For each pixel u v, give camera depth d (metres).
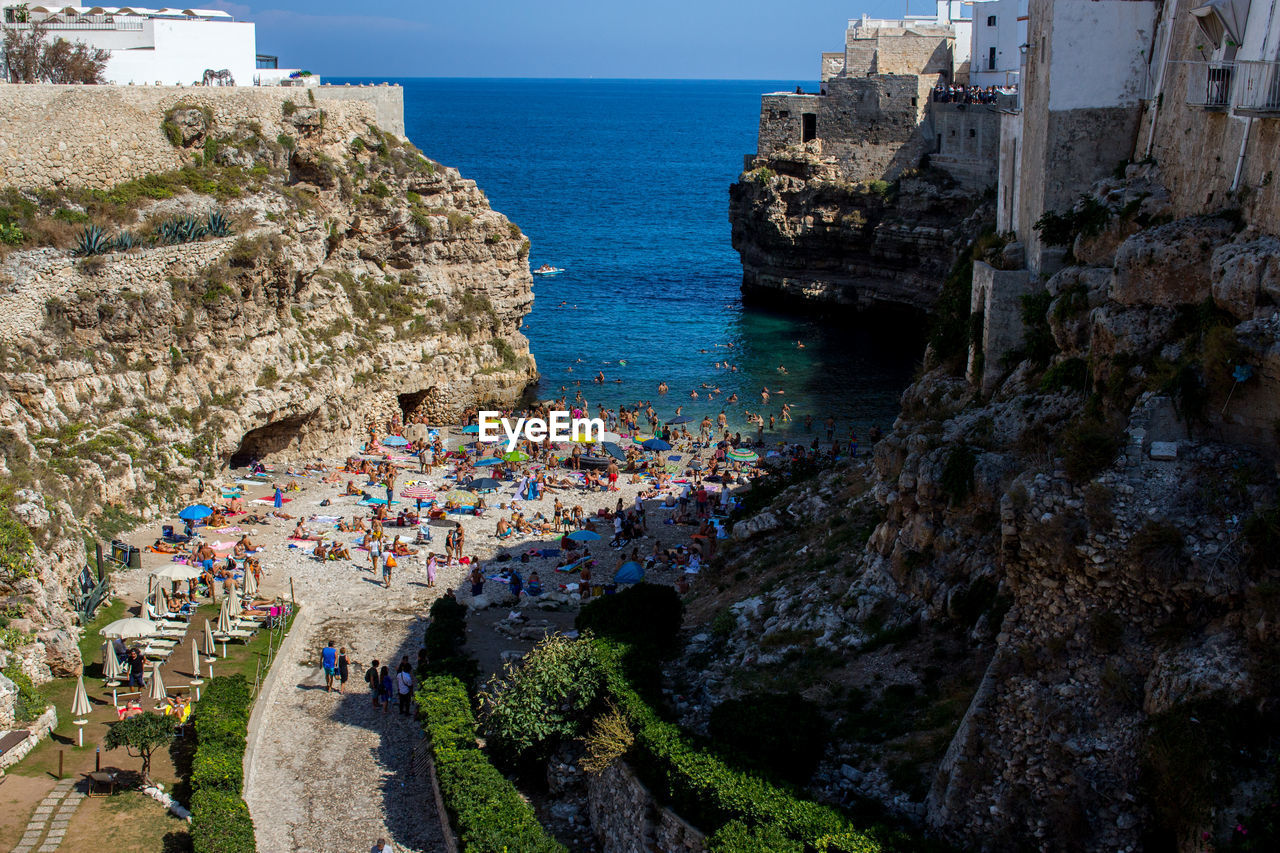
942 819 22.33
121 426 49.22
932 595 28.61
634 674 29.44
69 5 78.31
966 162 99.75
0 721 29.86
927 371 40.31
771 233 113.25
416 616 42.78
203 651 37.28
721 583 38.34
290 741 33.16
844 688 27.73
